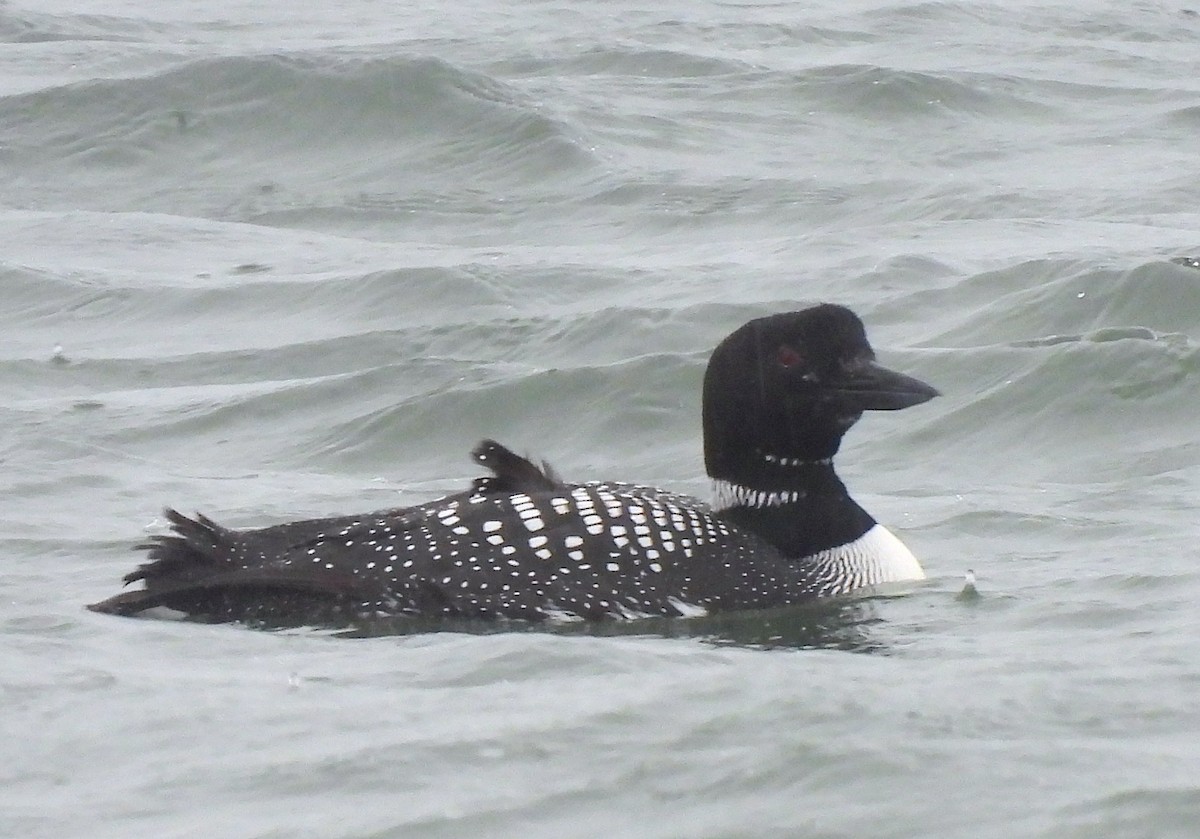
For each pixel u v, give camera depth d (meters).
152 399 16.23
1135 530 11.62
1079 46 33.41
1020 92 28.47
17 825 6.77
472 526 9.85
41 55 32.78
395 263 20.86
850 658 8.80
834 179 23.97
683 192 23.56
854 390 10.49
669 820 6.61
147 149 26.77
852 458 14.34
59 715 7.91
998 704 7.67
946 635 9.40
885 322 17.36
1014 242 20.08
